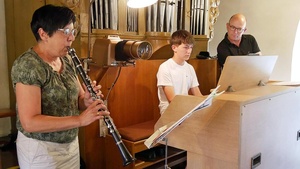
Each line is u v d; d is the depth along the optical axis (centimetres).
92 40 249
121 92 271
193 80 252
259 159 121
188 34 236
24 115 128
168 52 320
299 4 384
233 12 443
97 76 250
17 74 130
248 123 112
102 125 258
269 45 416
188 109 123
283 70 407
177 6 325
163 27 308
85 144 251
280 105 134
